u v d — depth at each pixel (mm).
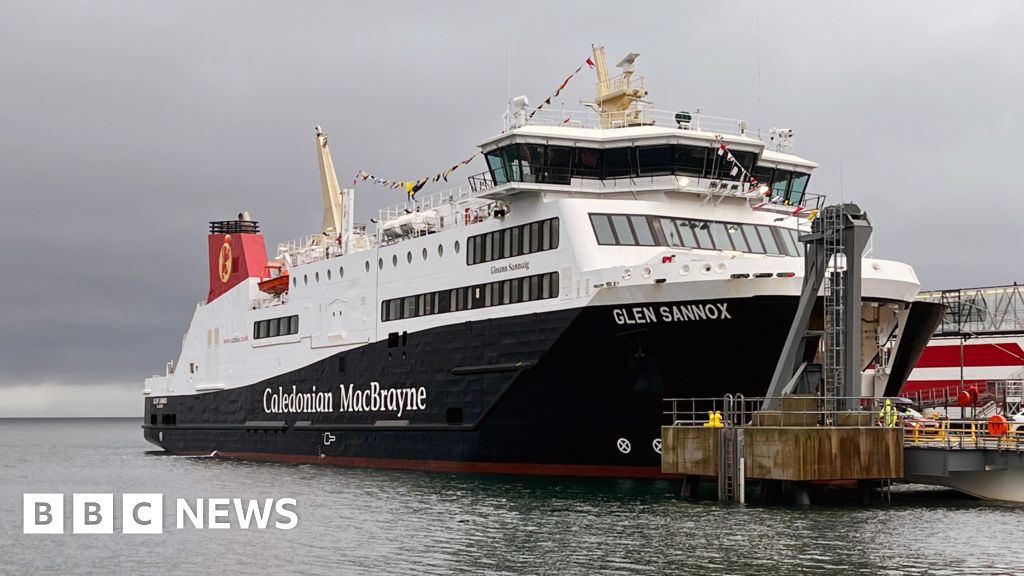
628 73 50875
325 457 57625
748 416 40594
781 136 50688
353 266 55938
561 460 45125
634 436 42875
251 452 64750
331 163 70500
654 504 38031
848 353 37500
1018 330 72000
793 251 46125
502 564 29719
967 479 38344
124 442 143375
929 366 70375
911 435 38562
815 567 28297
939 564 28469
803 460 35281
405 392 51656
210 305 70375
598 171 46219
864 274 39781
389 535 34906
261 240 67938
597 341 42531
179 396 73750
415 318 51250
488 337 46938
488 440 47031
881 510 36250
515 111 47000
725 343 40000
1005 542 30906
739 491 37125
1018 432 37781
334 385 56875
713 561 29125
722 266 39688
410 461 51438
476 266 47906
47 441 149750
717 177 46062
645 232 44031
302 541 34844
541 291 44656
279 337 62094
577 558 30016
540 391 44688
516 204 46531
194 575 30906
